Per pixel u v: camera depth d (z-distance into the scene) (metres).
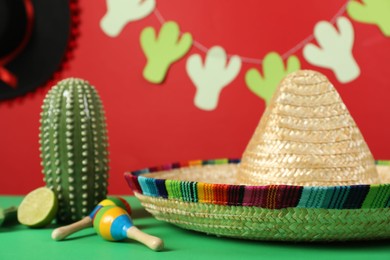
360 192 0.47
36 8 1.35
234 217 0.51
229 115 1.30
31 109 1.38
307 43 1.26
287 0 1.26
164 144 1.33
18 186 1.41
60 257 0.50
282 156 0.61
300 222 0.49
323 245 0.53
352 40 1.24
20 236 0.61
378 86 1.24
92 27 1.36
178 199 0.55
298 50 1.26
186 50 1.31
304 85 0.64
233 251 0.51
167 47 1.32
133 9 1.34
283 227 0.50
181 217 0.56
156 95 1.33
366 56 1.24
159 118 1.33
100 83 1.36
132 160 1.35
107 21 1.35
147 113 1.34
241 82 1.29
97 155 0.69
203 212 0.53
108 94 1.36
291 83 0.65
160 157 1.34
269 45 1.27
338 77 1.25
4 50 1.35
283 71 1.27
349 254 0.50
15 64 1.37
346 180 0.59
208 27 1.30
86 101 0.68
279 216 0.49
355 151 0.61
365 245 0.53
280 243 0.54
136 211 0.76
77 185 0.67
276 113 0.64
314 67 1.26
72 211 0.67
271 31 1.27
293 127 0.62
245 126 1.29
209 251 0.52
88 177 0.67
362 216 0.48
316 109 0.63
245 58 1.29
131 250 0.53
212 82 1.30
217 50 1.30
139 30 1.34
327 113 0.62
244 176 0.65
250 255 0.50
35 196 0.67
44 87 1.37
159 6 1.32
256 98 1.28
